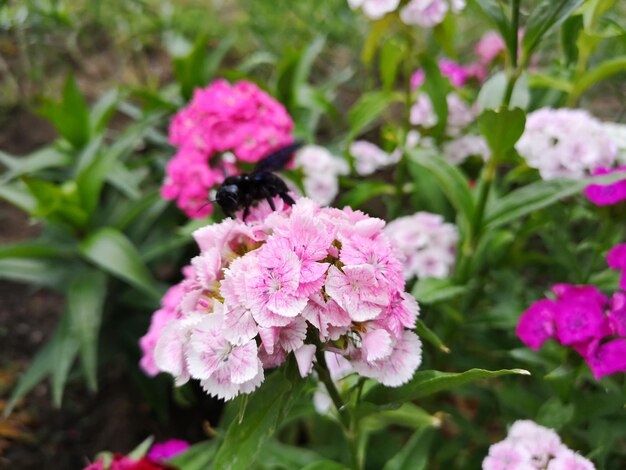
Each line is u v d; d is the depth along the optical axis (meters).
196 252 0.34
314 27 0.50
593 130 0.24
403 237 0.27
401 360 0.15
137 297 0.32
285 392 0.15
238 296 0.14
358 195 0.31
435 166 0.24
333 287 0.14
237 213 0.18
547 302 0.20
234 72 0.37
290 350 0.14
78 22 0.52
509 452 0.18
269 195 0.17
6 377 0.34
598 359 0.19
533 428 0.19
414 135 0.33
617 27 0.23
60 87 0.52
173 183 0.27
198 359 0.14
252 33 0.53
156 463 0.19
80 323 0.28
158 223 0.35
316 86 0.51
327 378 0.17
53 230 0.33
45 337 0.37
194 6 0.56
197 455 0.23
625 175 0.20
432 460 0.26
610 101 0.40
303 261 0.14
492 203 0.27
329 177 0.31
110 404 0.34
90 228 0.32
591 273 0.25
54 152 0.35
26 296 0.40
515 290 0.28
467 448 0.27
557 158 0.24
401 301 0.15
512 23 0.21
